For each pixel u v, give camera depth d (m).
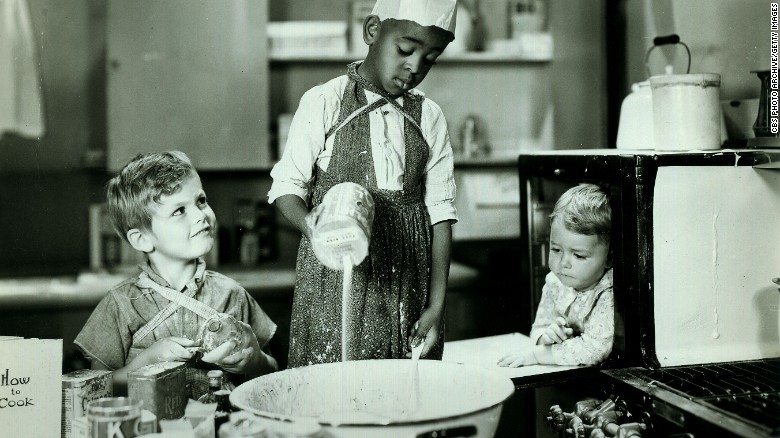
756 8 1.75
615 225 1.51
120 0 2.55
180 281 1.66
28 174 2.61
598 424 1.33
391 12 1.34
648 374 1.41
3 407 1.26
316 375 1.27
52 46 2.61
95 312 1.62
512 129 3.10
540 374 1.58
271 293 2.49
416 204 1.47
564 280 1.66
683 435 1.17
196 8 2.62
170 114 2.62
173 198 1.64
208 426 1.14
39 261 2.60
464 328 2.63
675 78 1.56
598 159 1.56
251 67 2.69
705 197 1.50
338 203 1.23
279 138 2.83
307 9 2.91
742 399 1.23
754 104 1.72
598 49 2.86
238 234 2.79
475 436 1.07
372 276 1.42
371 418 1.10
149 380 1.27
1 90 2.34
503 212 2.99
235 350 1.56
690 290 1.51
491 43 3.00
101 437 1.12
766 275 1.54
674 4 2.14
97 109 2.66
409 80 1.38
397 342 1.44
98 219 2.62
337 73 2.94
